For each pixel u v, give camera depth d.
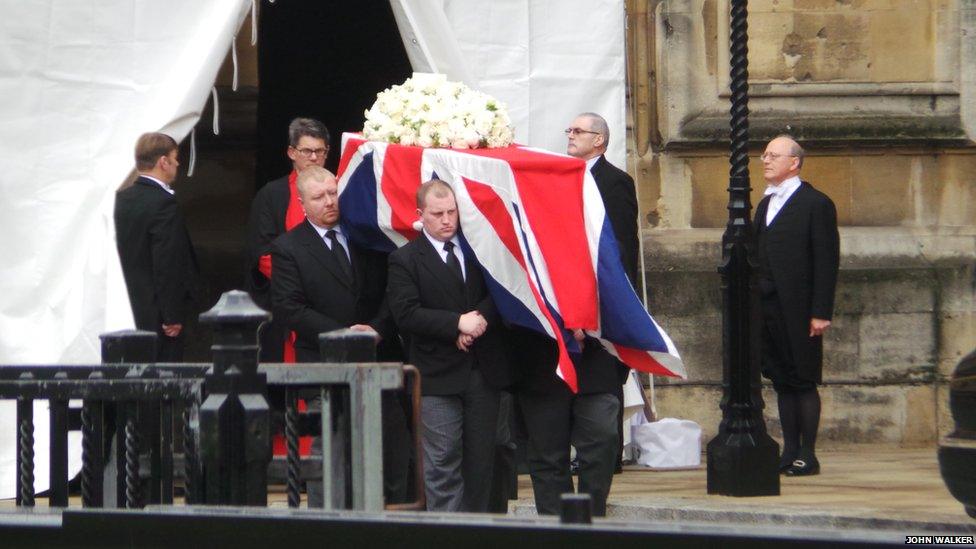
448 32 28.30
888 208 35.34
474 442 21.59
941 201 35.50
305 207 23.19
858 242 34.88
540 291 21.33
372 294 23.28
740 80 25.89
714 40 34.69
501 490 23.50
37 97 26.70
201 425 15.42
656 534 12.00
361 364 15.94
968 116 35.44
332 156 37.59
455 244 21.80
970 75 35.47
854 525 22.08
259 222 26.53
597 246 21.95
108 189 26.70
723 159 34.81
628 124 34.56
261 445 15.52
